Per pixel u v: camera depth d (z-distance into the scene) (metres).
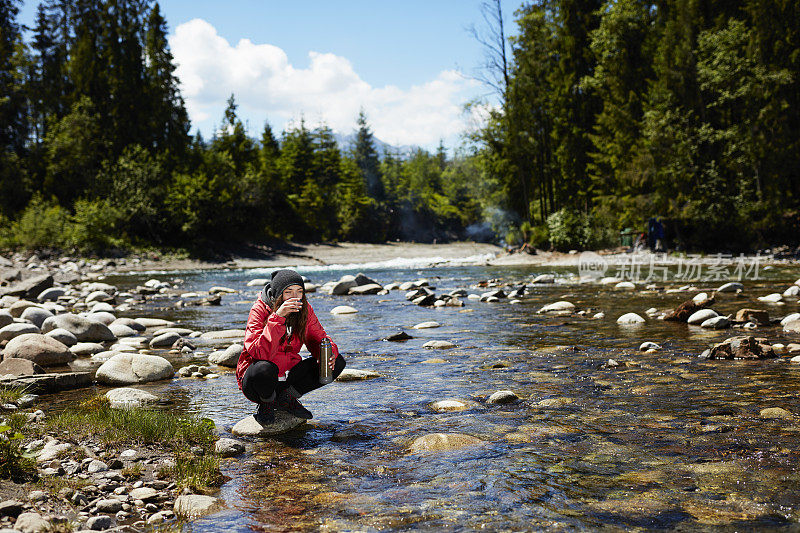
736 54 26.30
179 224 40.88
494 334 8.16
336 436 3.89
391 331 8.76
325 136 84.19
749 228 26.03
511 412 4.32
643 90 31.23
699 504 2.60
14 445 3.23
